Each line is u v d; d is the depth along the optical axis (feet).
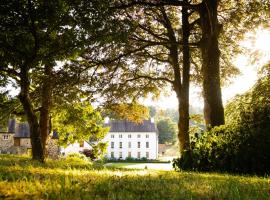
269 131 49.93
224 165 54.08
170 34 102.47
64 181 23.38
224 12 102.58
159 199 19.01
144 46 96.12
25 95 65.62
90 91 96.78
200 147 58.29
